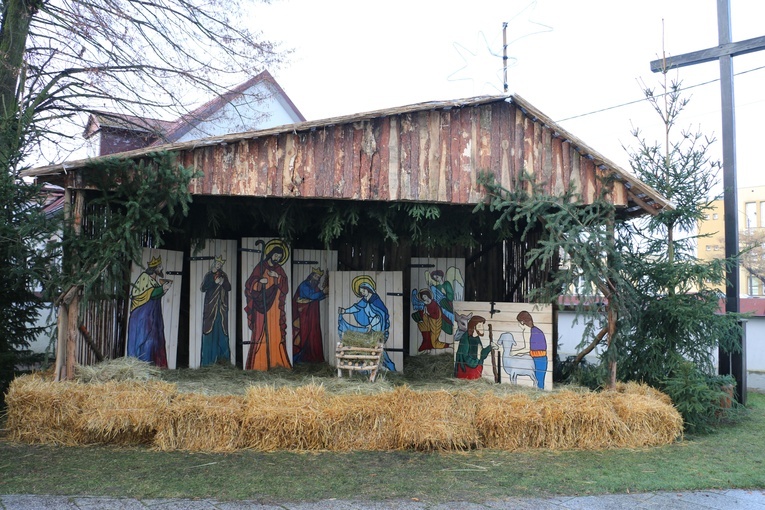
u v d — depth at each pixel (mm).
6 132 8062
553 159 7988
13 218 7414
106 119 12492
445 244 8883
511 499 5027
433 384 8250
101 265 6910
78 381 6832
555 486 5367
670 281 8328
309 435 6371
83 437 6363
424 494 5098
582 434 6707
